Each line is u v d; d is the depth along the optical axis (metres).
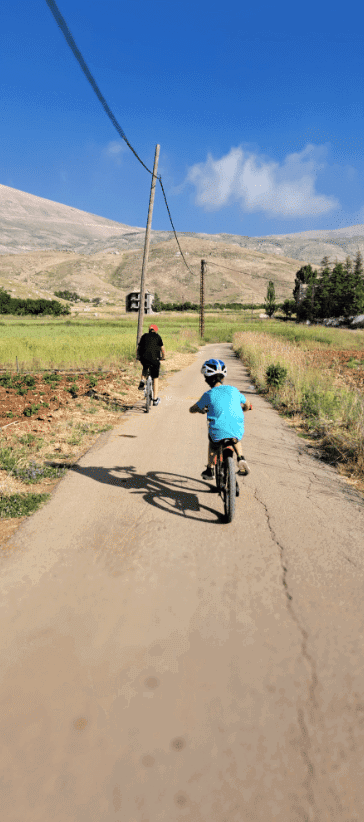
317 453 7.49
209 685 2.47
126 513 4.81
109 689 2.43
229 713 2.29
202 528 4.49
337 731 2.19
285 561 3.87
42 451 6.91
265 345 25.30
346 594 3.38
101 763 2.02
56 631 2.91
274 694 2.41
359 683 2.50
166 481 5.84
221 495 5.00
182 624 2.99
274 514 4.90
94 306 198.88
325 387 11.67
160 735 2.15
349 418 8.89
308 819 1.79
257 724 2.22
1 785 1.92
